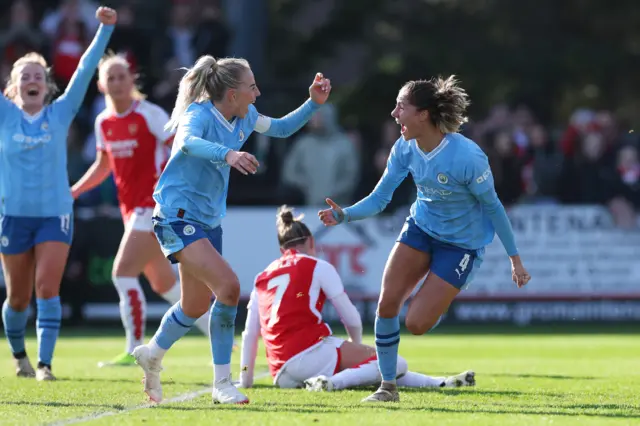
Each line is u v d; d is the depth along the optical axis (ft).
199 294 62.23
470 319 161.68
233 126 61.77
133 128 94.89
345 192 162.81
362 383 72.84
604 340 134.41
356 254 159.63
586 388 73.92
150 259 97.71
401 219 159.84
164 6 225.76
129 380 81.61
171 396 69.15
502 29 288.10
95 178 97.91
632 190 162.81
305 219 159.84
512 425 52.39
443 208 64.90
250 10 218.18
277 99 172.14
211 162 59.77
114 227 156.56
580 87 284.82
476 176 63.41
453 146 63.67
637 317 161.89
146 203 96.37
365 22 300.40
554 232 161.79
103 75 94.79
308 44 304.50
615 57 280.31
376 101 261.44
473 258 65.82
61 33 180.14
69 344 127.03
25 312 85.35
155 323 156.25
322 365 73.26
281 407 60.54
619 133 169.17
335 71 306.96
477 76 273.33
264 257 159.33
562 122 286.46
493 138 165.99
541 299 161.58
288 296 74.49
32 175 82.58
